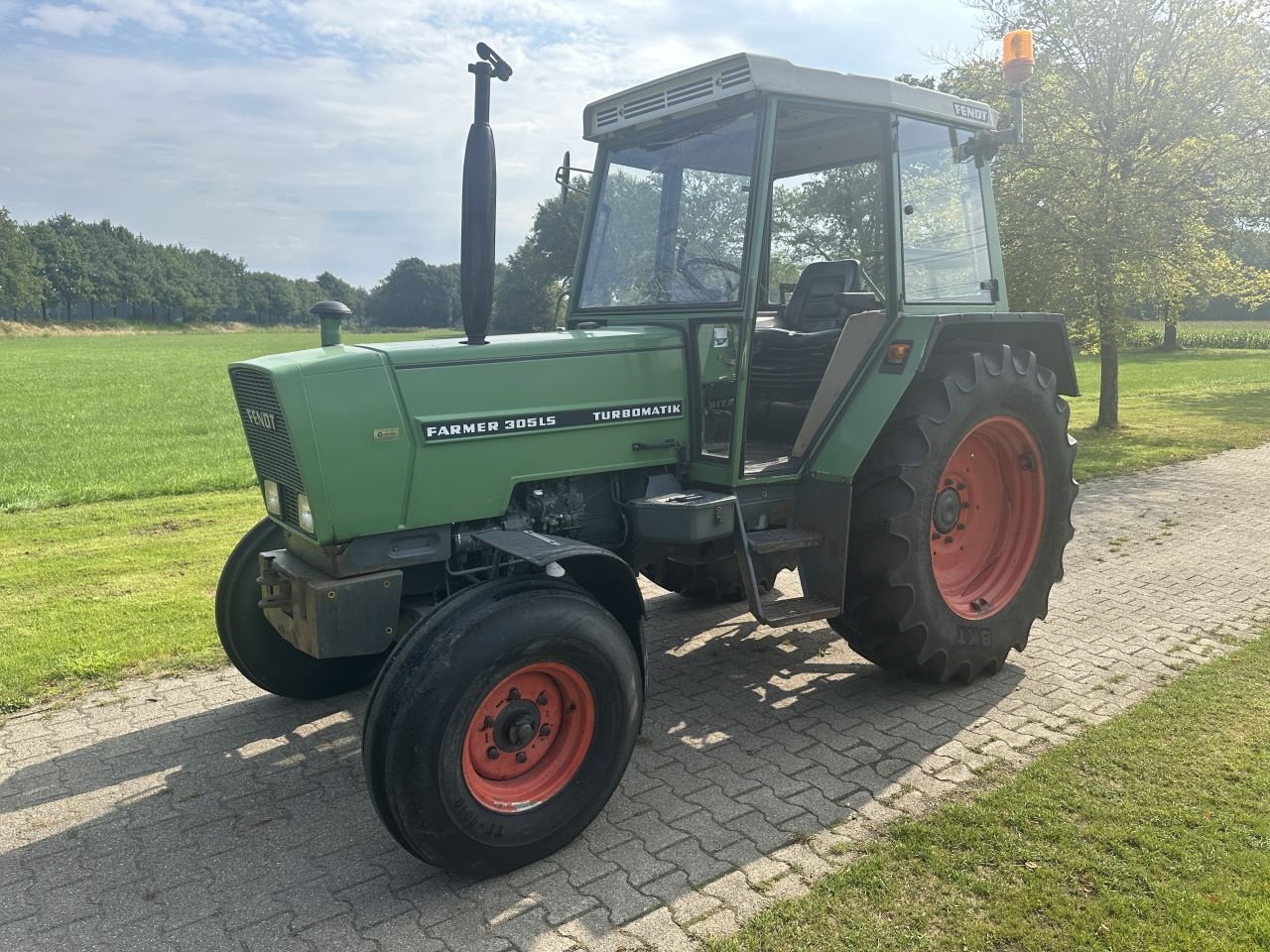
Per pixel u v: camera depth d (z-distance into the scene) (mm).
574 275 4379
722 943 2551
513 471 3445
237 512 8492
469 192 3215
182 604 5520
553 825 2959
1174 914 2602
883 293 4309
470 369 3324
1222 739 3648
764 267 3801
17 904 2795
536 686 3004
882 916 2641
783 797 3334
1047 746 3670
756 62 3459
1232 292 13312
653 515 3580
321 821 3262
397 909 2758
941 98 4219
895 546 3883
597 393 3621
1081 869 2828
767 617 3736
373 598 3186
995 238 4730
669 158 3971
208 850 3082
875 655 4176
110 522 8047
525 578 3000
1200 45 11195
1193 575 5953
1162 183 11469
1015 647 4418
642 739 3850
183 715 4125
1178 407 16094
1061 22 11430
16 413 19078
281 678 4133
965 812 3158
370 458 3135
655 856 2992
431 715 2674
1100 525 7383
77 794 3445
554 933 2625
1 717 4098
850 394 4000
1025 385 4289
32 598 5668
